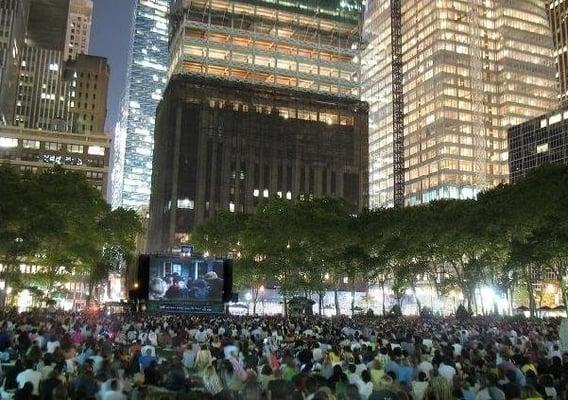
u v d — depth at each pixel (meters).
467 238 68.12
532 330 40.84
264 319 57.06
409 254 79.69
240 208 174.12
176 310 71.69
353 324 50.50
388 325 48.88
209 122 176.88
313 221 84.38
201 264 73.25
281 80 193.25
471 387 16.55
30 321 41.25
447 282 84.81
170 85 181.50
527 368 19.98
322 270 89.00
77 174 82.69
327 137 187.75
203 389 17.48
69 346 23.25
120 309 97.25
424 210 80.00
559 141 153.12
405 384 16.80
